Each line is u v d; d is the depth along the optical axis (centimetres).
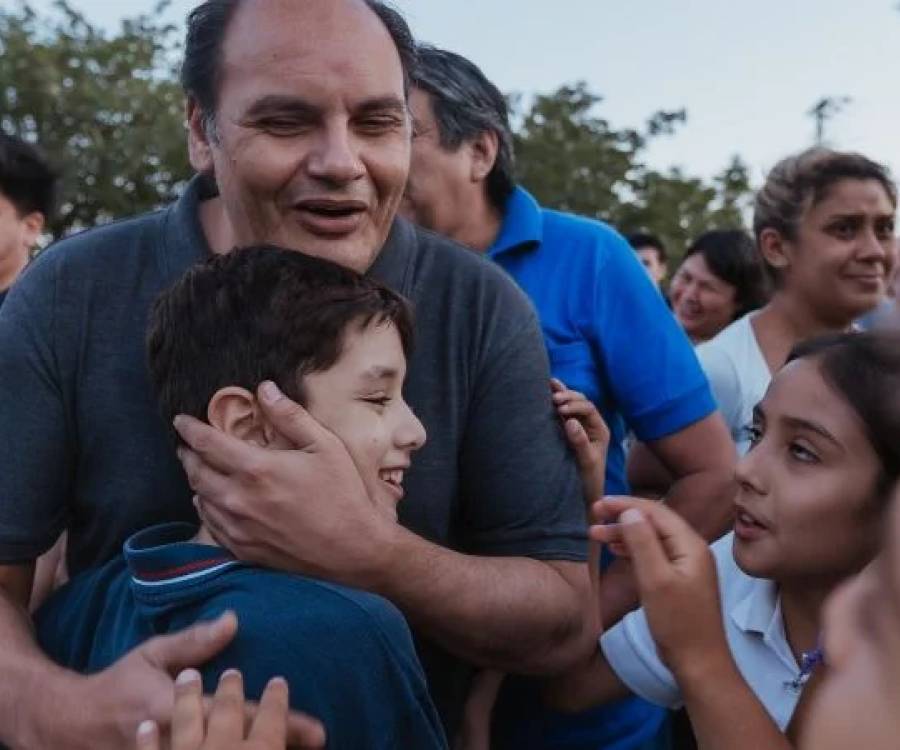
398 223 186
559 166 2327
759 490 170
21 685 155
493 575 171
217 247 183
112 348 177
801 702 160
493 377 184
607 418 257
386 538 157
